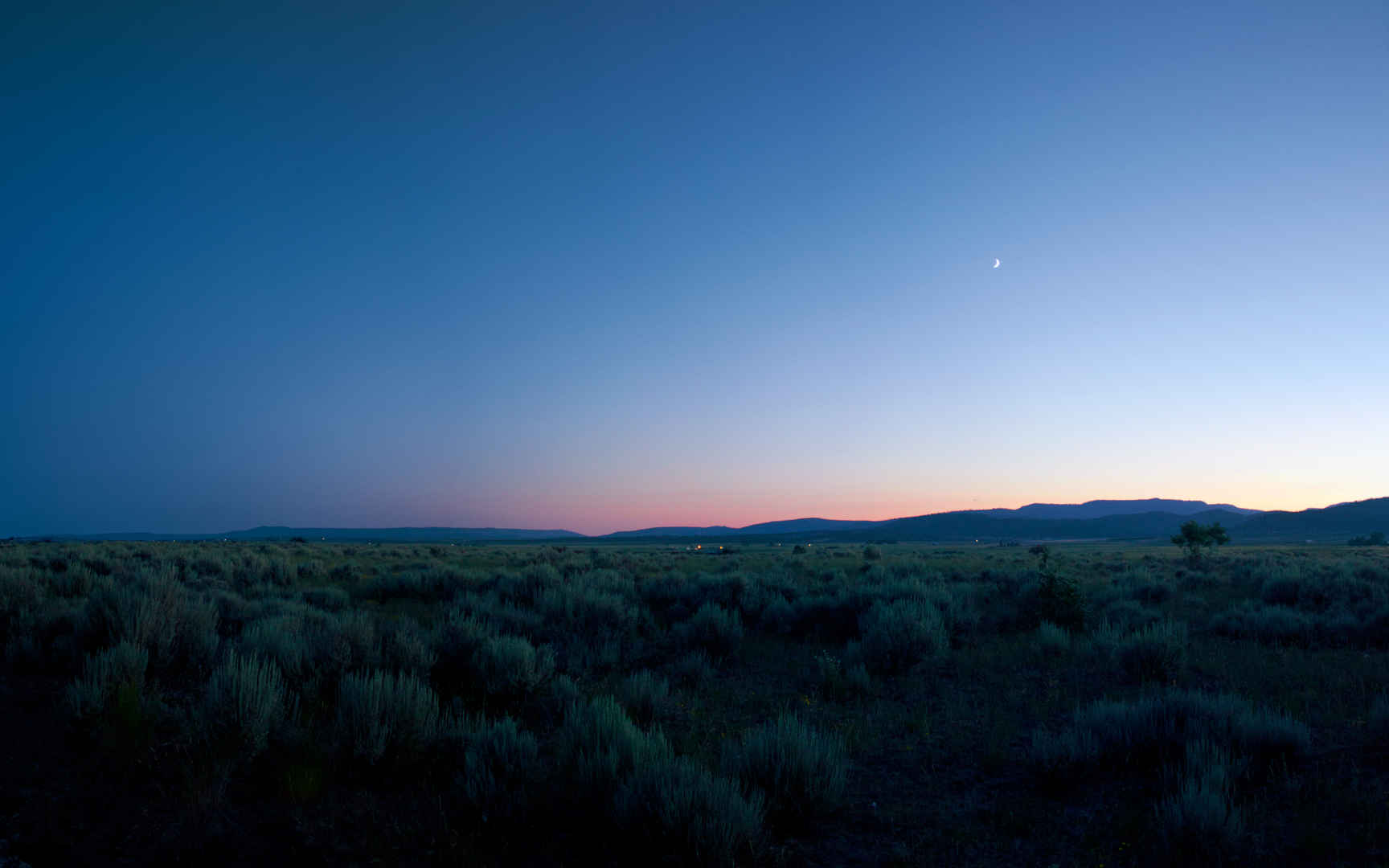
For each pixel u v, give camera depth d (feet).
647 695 30.25
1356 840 18.29
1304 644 44.32
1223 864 17.44
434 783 21.85
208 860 16.97
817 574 93.66
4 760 21.29
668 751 22.80
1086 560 151.33
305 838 18.04
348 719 22.94
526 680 30.78
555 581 62.23
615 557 131.03
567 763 21.80
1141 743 24.41
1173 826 18.31
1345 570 79.36
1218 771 20.71
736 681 37.47
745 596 57.57
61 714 24.40
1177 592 73.51
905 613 42.93
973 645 45.91
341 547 179.11
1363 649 42.57
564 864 17.69
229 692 22.39
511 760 21.17
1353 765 23.36
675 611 56.24
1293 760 23.80
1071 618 51.37
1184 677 36.63
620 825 18.48
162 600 33.37
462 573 69.67
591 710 24.95
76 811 18.74
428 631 40.45
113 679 24.71
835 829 20.26
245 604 46.68
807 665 40.93
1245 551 222.07
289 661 29.32
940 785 23.50
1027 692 34.68
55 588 47.44
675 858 17.51
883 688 35.86
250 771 21.63
